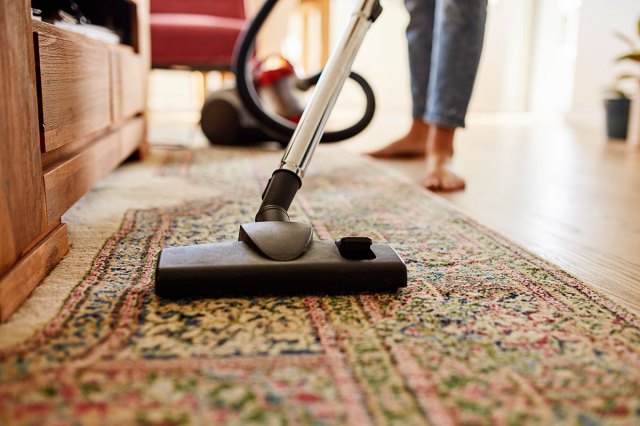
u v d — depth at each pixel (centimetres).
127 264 81
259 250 68
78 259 83
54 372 50
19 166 67
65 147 97
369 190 144
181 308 65
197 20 272
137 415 44
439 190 150
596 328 62
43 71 78
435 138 158
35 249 72
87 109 106
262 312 64
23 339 57
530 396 49
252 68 239
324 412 46
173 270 65
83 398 47
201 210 118
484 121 407
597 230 112
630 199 142
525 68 502
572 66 490
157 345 56
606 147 257
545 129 344
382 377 51
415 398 48
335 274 68
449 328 62
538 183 163
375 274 69
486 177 172
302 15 367
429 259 87
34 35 76
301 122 87
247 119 229
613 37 365
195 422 44
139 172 165
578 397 49
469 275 79
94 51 113
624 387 50
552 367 54
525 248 94
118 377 50
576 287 75
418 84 198
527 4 489
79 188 100
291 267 67
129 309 64
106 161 128
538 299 71
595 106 391
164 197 130
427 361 54
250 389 49
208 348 56
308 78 200
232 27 267
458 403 47
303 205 126
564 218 122
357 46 96
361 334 60
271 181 82
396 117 448
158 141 243
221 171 170
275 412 45
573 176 177
